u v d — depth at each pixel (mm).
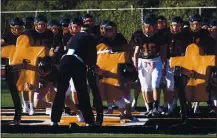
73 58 15125
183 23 18609
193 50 15977
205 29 17984
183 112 15867
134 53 16984
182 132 15438
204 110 19078
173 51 17875
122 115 16500
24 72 16203
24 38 16359
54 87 16562
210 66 15828
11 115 17953
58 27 18125
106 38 16719
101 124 15727
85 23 17609
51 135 15117
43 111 18984
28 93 18328
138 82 18547
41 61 16062
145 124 15867
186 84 15977
